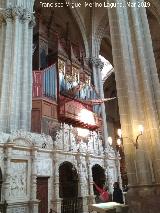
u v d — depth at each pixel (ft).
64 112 64.44
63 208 50.93
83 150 59.88
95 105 79.05
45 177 48.85
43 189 47.80
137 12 41.14
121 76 37.22
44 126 59.06
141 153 32.12
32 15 62.80
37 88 61.72
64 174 59.82
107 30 96.73
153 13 87.04
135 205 30.25
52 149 51.75
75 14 89.56
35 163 46.70
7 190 40.50
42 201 46.75
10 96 52.80
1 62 56.80
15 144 43.91
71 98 69.82
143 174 31.09
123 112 35.22
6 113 51.60
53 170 50.96
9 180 41.39
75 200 53.83
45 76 64.39
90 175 59.11
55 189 49.65
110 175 67.00
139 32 39.01
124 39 38.32
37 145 47.85
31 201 43.57
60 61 72.23
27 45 58.85
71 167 57.16
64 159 54.24
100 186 65.21
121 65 37.70
